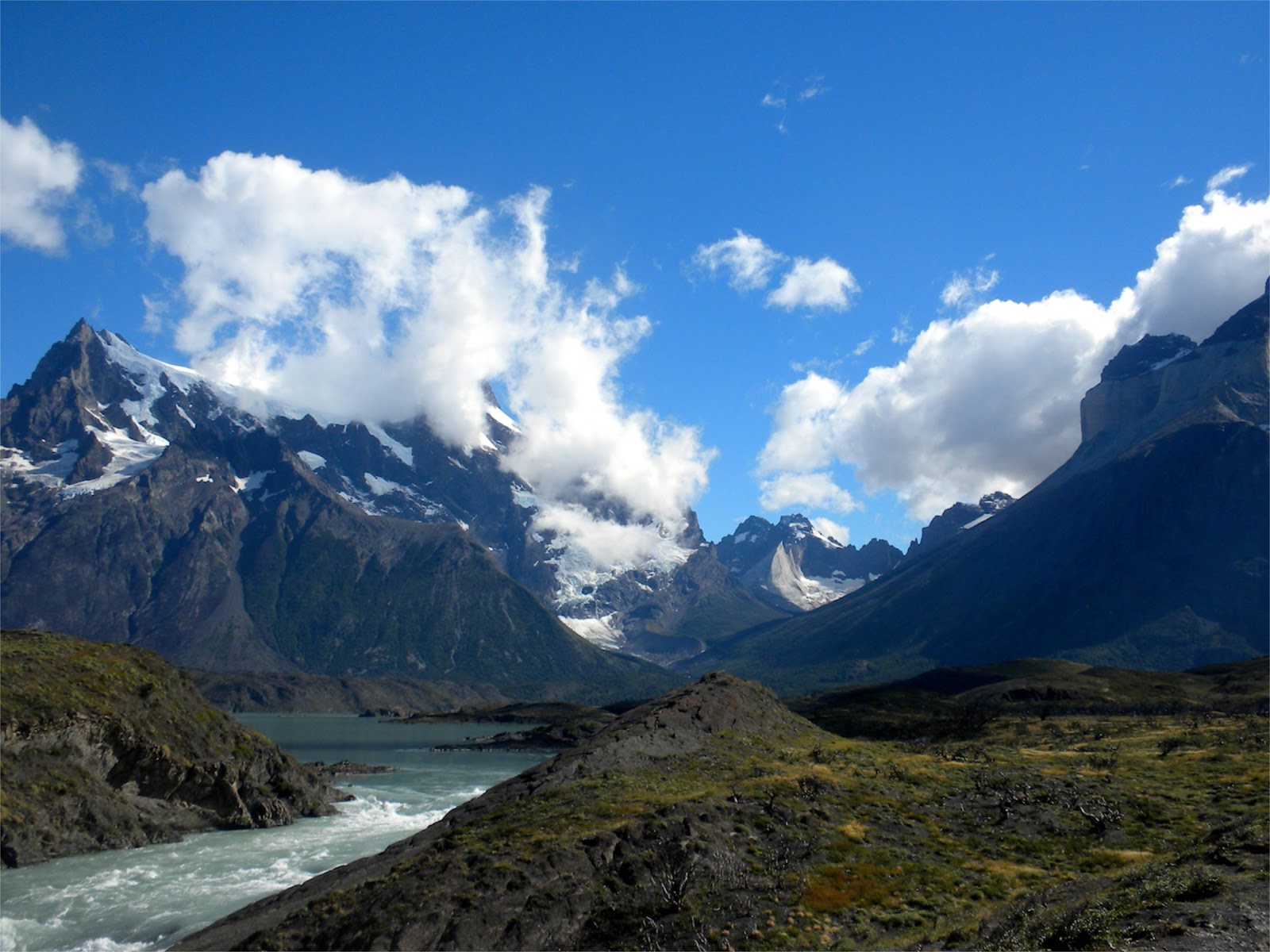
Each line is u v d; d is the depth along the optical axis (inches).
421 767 7815.0
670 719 3681.1
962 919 1738.4
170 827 3991.1
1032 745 4702.3
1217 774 3026.6
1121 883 1701.5
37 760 3698.3
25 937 2524.6
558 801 2596.0
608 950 1733.5
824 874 1958.7
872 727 7012.8
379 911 1963.6
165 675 4825.3
